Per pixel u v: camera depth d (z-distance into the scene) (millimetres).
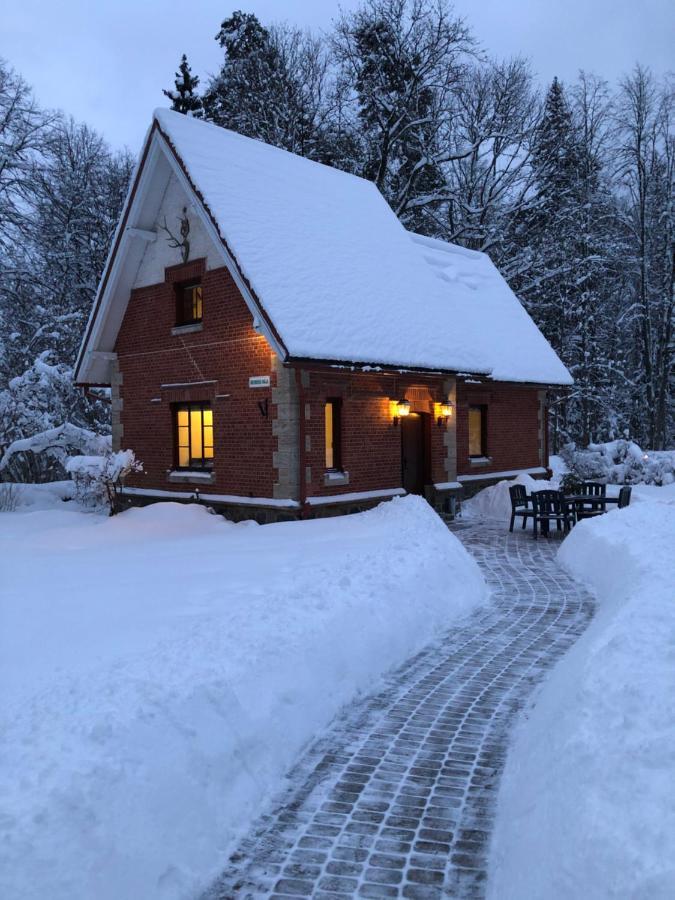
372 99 31031
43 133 25891
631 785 3115
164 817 3730
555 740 3973
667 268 34406
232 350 14734
